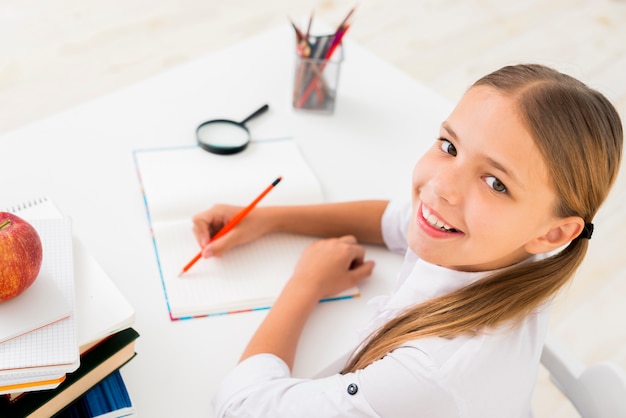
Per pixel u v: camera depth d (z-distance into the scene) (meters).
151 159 1.25
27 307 0.77
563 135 0.77
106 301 0.84
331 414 0.86
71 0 2.95
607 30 3.38
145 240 1.12
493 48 3.14
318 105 1.42
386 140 1.40
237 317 1.03
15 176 1.18
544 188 0.79
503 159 0.78
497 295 0.88
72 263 0.85
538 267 0.89
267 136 1.35
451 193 0.83
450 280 0.94
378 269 1.16
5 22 2.79
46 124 1.30
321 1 3.22
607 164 0.81
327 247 1.10
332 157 1.34
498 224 0.82
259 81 1.49
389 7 3.28
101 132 1.30
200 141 1.28
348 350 1.01
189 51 2.81
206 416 0.91
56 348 0.75
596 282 2.21
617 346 2.04
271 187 1.12
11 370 0.73
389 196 1.27
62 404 0.83
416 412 0.84
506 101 0.79
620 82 3.06
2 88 2.53
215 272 1.08
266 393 0.89
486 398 0.85
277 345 0.96
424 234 0.90
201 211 1.17
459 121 0.82
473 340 0.85
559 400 1.86
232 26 2.98
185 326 1.01
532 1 3.51
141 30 2.88
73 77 2.61
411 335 0.87
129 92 1.41
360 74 1.56
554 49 3.19
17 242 0.75
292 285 1.04
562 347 1.10
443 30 3.20
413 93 1.53
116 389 0.88
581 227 0.83
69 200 1.16
